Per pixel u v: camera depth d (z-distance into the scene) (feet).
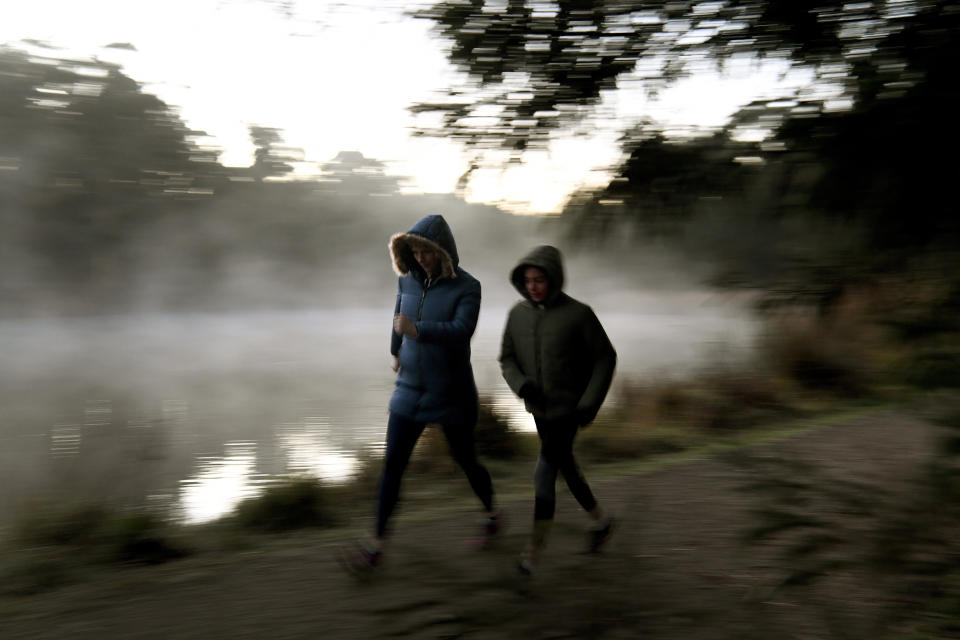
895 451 18.38
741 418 28.14
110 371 53.98
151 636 10.99
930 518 6.30
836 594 9.00
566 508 17.40
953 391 6.30
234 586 12.95
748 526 6.88
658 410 29.25
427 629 6.87
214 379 48.65
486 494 14.66
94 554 14.90
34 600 12.51
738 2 8.70
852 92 8.20
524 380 13.02
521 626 7.01
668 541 14.14
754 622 8.71
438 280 13.93
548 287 12.95
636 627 7.69
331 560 14.21
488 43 9.28
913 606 6.67
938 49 7.77
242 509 17.80
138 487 20.72
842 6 8.30
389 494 13.32
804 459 7.22
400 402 13.70
